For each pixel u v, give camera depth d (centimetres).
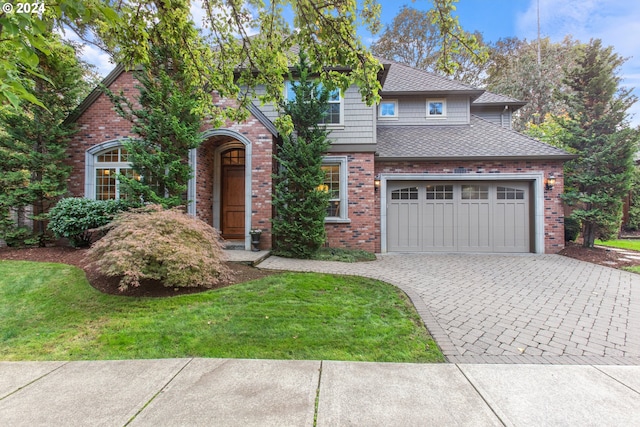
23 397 235
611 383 258
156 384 254
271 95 492
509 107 1301
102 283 527
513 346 329
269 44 460
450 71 423
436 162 990
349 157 953
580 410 222
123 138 874
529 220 995
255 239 826
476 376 268
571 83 979
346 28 399
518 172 977
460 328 375
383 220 991
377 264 770
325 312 422
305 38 426
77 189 873
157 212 562
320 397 235
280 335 354
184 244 524
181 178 760
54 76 792
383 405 226
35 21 197
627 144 884
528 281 605
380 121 1188
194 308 436
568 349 324
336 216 964
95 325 382
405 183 1012
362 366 285
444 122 1177
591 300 487
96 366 285
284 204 841
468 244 1002
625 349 324
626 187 903
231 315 412
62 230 726
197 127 759
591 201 924
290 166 810
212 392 242
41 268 595
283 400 231
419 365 288
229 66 488
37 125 778
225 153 998
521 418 213
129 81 873
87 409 220
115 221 545
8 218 777
